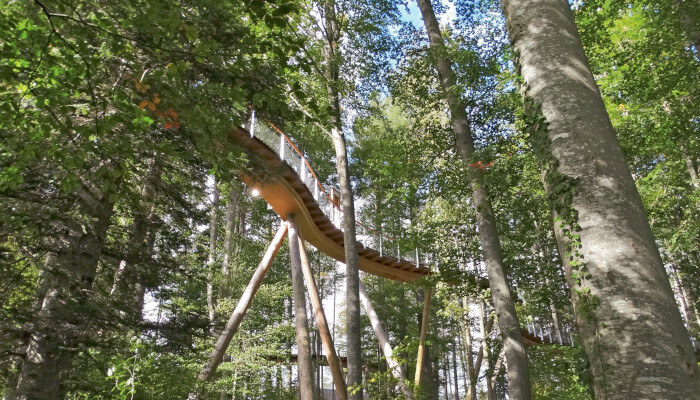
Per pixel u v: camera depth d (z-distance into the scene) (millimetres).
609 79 12555
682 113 11070
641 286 2891
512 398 8656
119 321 7258
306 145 18719
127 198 7273
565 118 3613
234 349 13953
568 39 3992
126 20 3727
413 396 10141
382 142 13500
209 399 12562
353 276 10062
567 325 21094
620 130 12305
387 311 23984
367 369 22672
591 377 2973
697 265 16875
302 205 12648
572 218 3283
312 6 11461
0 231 6023
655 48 10953
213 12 4844
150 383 8906
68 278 6578
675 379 2623
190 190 9039
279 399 16594
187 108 4109
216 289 18281
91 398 7219
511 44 4379
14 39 3521
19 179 4367
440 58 11492
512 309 9359
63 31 4148
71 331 6246
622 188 3268
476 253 12586
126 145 4453
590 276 3076
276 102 3932
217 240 18688
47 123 4152
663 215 13820
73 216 6438
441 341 23469
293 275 11844
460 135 10812
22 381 5934
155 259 8453
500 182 10312
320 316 11695
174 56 3744
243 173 8148
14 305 6586
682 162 13711
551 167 3568
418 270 17516
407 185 14625
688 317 20828
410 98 12445
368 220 24234
